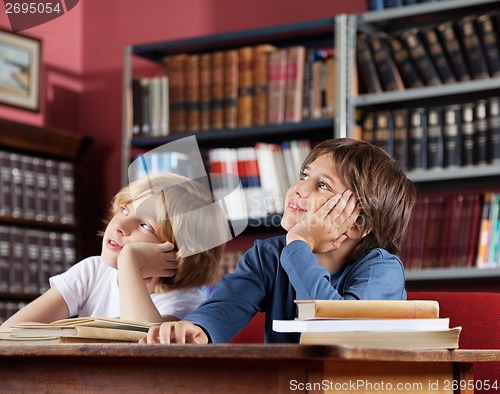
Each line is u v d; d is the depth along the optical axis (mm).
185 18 4629
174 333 1371
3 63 4488
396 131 3736
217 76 4090
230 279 1684
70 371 1277
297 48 3930
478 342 1854
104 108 4820
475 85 3590
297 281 1515
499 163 3553
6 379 1338
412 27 3959
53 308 2057
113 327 1364
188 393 1166
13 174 4191
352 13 4160
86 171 4789
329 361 1121
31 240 4219
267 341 1692
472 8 3695
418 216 3670
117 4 4836
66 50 4848
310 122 3844
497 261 3545
